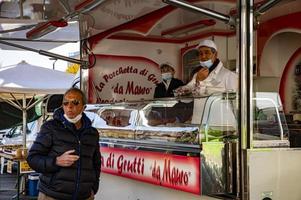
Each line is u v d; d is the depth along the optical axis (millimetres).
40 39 5969
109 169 4215
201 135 2969
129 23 5156
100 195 4594
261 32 5461
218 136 2992
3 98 8617
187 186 3002
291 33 5316
